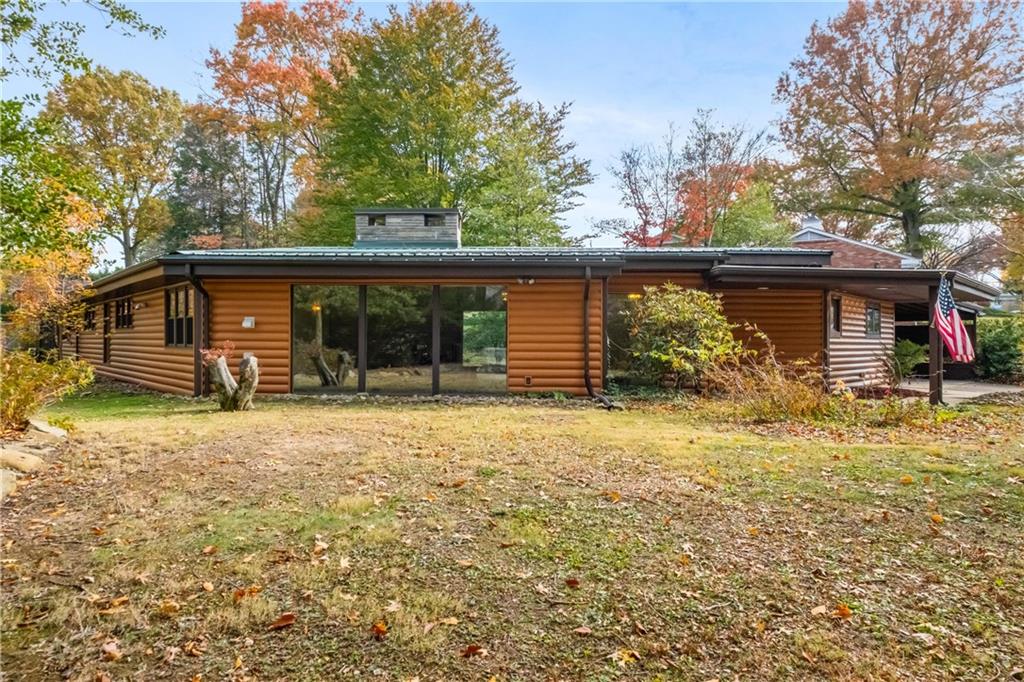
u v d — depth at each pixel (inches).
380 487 156.9
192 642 87.2
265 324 377.7
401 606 96.5
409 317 379.6
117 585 103.7
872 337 513.7
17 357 216.2
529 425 255.4
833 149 1000.2
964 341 336.8
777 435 233.3
